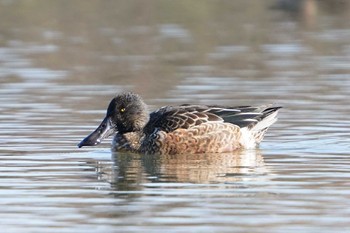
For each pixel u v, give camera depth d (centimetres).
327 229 1160
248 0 3528
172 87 2208
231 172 1481
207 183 1408
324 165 1512
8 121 1850
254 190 1357
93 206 1279
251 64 2506
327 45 2772
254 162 1550
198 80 2292
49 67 2481
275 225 1178
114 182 1420
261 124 1672
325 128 1789
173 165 1548
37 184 1402
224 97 2081
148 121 1675
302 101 2038
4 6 3362
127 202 1300
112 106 1667
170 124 1645
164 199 1315
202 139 1639
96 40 2883
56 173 1477
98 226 1184
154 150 1641
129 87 2217
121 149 1659
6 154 1597
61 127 1803
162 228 1170
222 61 2558
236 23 3144
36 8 3350
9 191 1359
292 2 3438
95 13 3288
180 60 2572
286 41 2850
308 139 1708
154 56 2641
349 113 1911
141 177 1455
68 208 1268
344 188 1359
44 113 1927
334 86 2202
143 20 3195
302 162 1537
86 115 1909
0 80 2302
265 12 3341
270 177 1437
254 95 2103
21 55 2648
